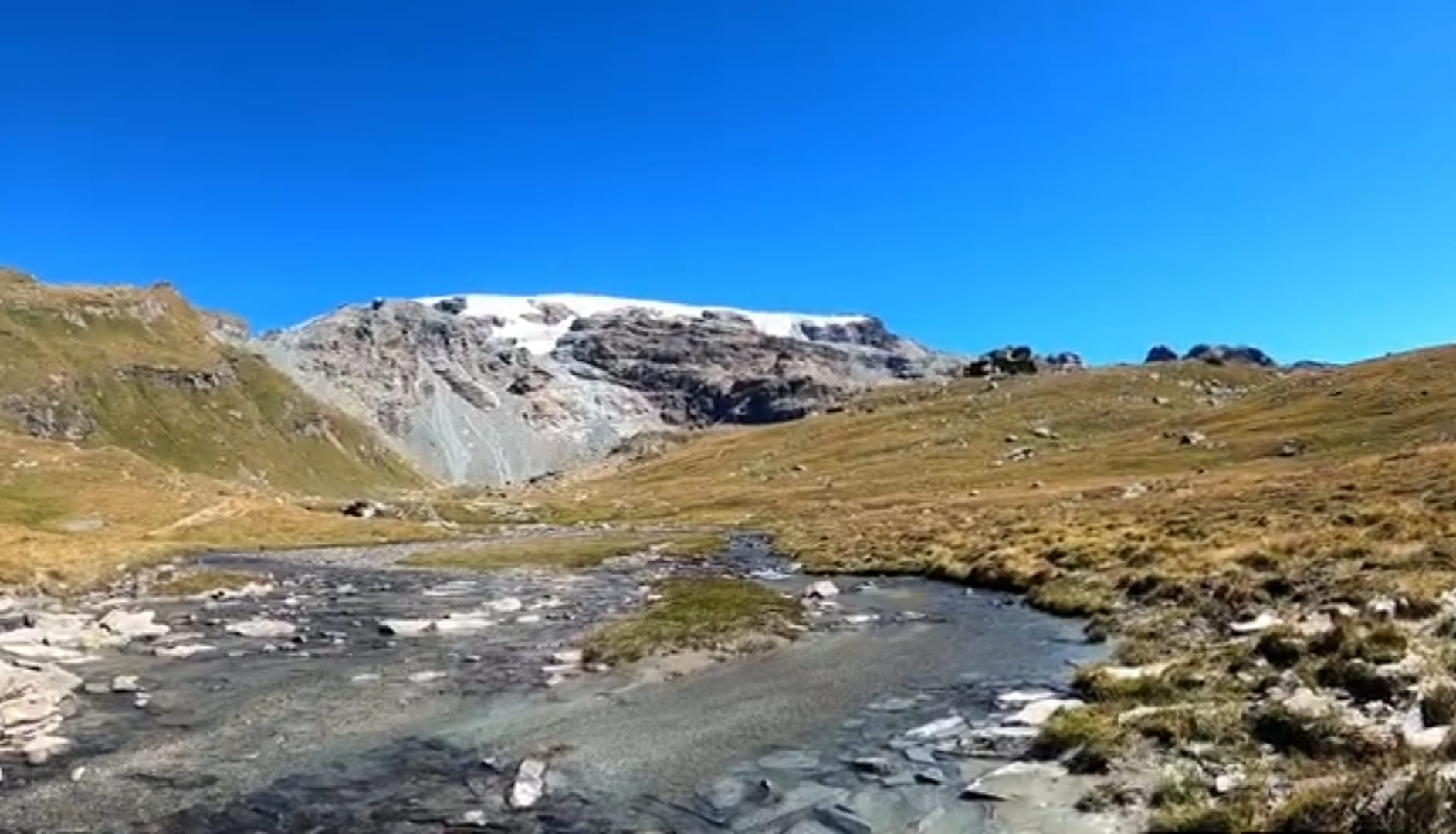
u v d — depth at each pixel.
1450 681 19.70
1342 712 19.39
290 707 30.11
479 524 174.88
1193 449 150.38
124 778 23.12
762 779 21.53
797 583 62.16
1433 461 73.25
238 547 112.81
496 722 27.92
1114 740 20.11
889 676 31.69
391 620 47.25
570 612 50.00
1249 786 16.69
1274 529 49.78
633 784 21.78
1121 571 46.91
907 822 18.22
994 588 54.22
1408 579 31.20
